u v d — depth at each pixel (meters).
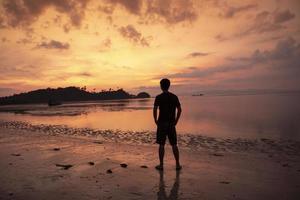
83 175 3.94
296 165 4.40
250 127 9.65
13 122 14.18
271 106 24.02
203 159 4.86
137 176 3.87
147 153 5.42
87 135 8.46
